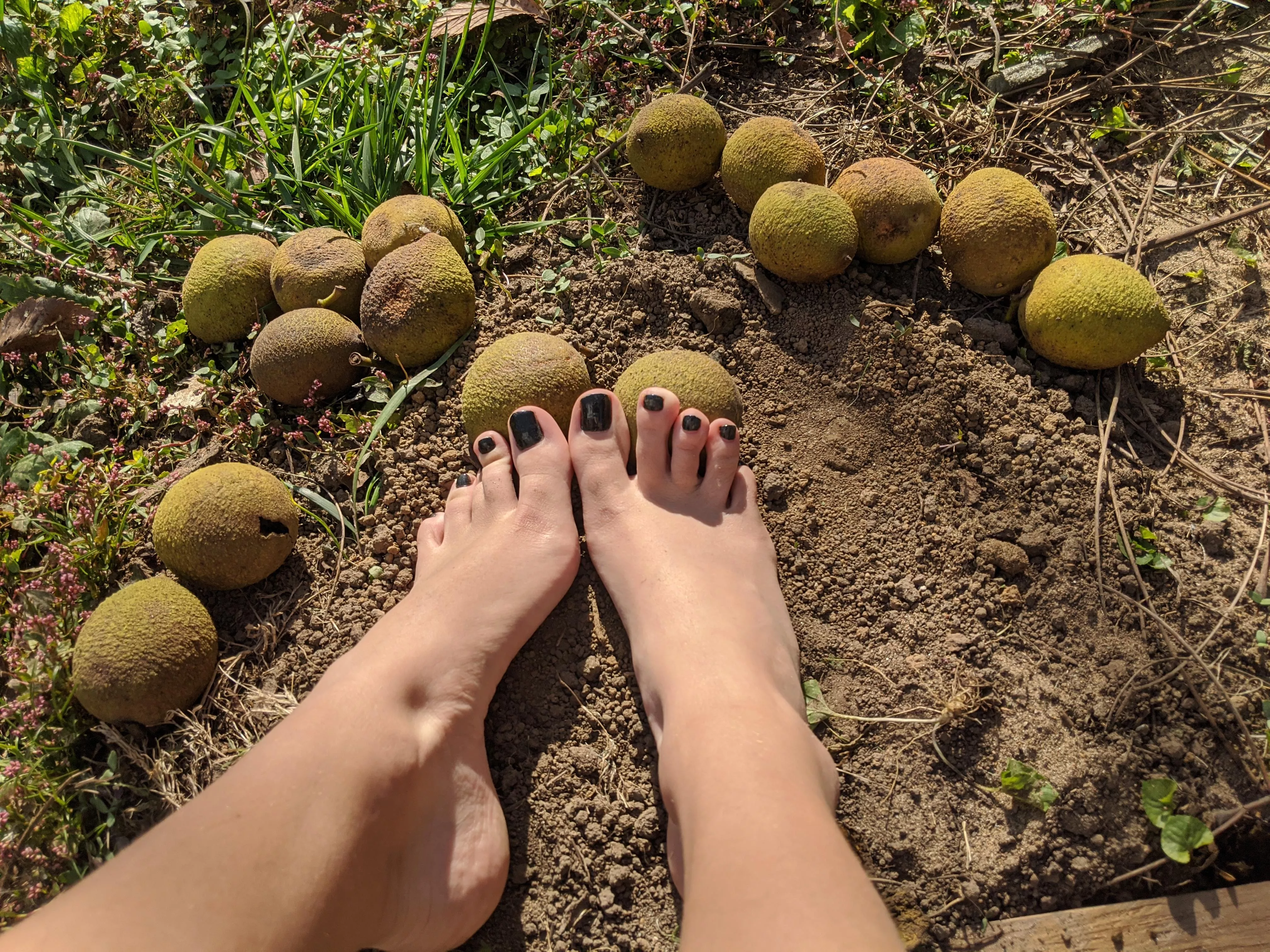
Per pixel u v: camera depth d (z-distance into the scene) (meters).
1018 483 0.46
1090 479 0.45
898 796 0.42
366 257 0.51
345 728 0.37
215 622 0.46
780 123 0.50
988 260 0.47
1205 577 0.43
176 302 0.55
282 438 0.50
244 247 0.51
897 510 0.46
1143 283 0.45
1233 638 0.42
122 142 0.63
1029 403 0.47
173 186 0.59
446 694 0.40
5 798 0.42
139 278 0.56
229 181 0.57
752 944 0.31
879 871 0.41
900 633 0.44
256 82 0.62
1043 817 0.40
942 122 0.55
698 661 0.40
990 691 0.43
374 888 0.36
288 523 0.45
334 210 0.55
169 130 0.62
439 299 0.48
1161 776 0.41
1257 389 0.48
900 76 0.58
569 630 0.45
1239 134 0.54
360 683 0.39
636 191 0.55
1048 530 0.44
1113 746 0.41
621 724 0.43
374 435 0.48
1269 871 0.40
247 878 0.33
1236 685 0.42
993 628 0.44
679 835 0.39
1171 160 0.54
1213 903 0.39
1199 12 0.58
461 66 0.62
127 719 0.42
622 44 0.60
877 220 0.48
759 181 0.50
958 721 0.42
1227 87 0.56
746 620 0.42
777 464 0.47
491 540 0.44
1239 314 0.50
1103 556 0.44
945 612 0.44
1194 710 0.41
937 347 0.48
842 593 0.45
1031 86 0.56
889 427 0.48
